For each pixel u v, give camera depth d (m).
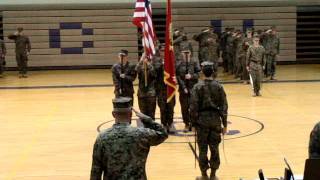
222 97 8.69
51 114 14.94
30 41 25.27
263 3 25.11
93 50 25.58
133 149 5.50
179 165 9.96
